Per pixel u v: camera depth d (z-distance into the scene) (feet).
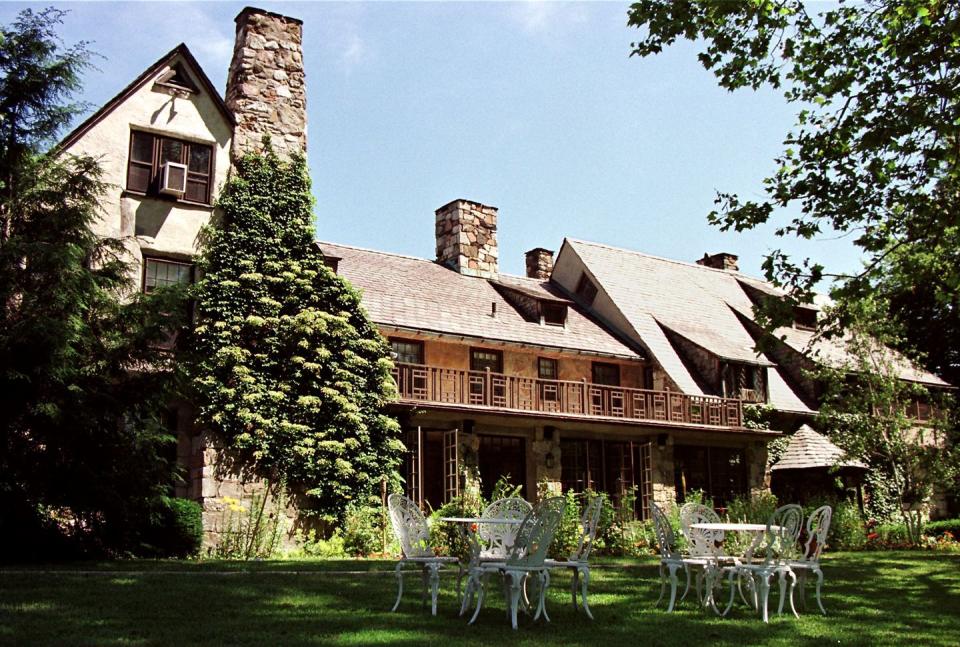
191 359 58.13
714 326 99.91
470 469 69.67
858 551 73.72
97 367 46.98
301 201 67.41
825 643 27.12
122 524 48.60
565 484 77.15
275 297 63.98
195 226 63.62
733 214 45.16
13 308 44.78
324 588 35.70
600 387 79.00
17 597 30.58
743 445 88.12
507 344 77.61
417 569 44.27
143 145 63.46
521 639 25.94
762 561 34.14
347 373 63.52
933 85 40.24
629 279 99.91
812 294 42.70
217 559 52.16
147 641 24.07
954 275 44.57
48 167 50.70
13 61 48.80
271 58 70.33
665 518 34.99
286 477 59.88
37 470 43.75
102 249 52.34
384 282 78.33
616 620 30.40
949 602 37.76
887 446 83.10
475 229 91.20
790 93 45.57
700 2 41.73
